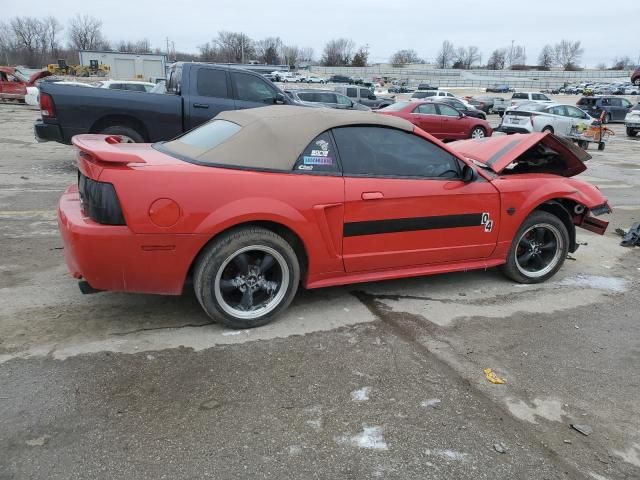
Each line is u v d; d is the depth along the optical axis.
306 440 2.64
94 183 3.23
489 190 4.41
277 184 3.57
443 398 3.04
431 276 5.00
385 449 2.60
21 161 10.49
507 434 2.77
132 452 2.49
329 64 132.75
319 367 3.30
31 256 4.96
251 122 3.85
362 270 4.05
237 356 3.37
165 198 3.28
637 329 4.09
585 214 5.09
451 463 2.53
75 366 3.16
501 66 149.88
